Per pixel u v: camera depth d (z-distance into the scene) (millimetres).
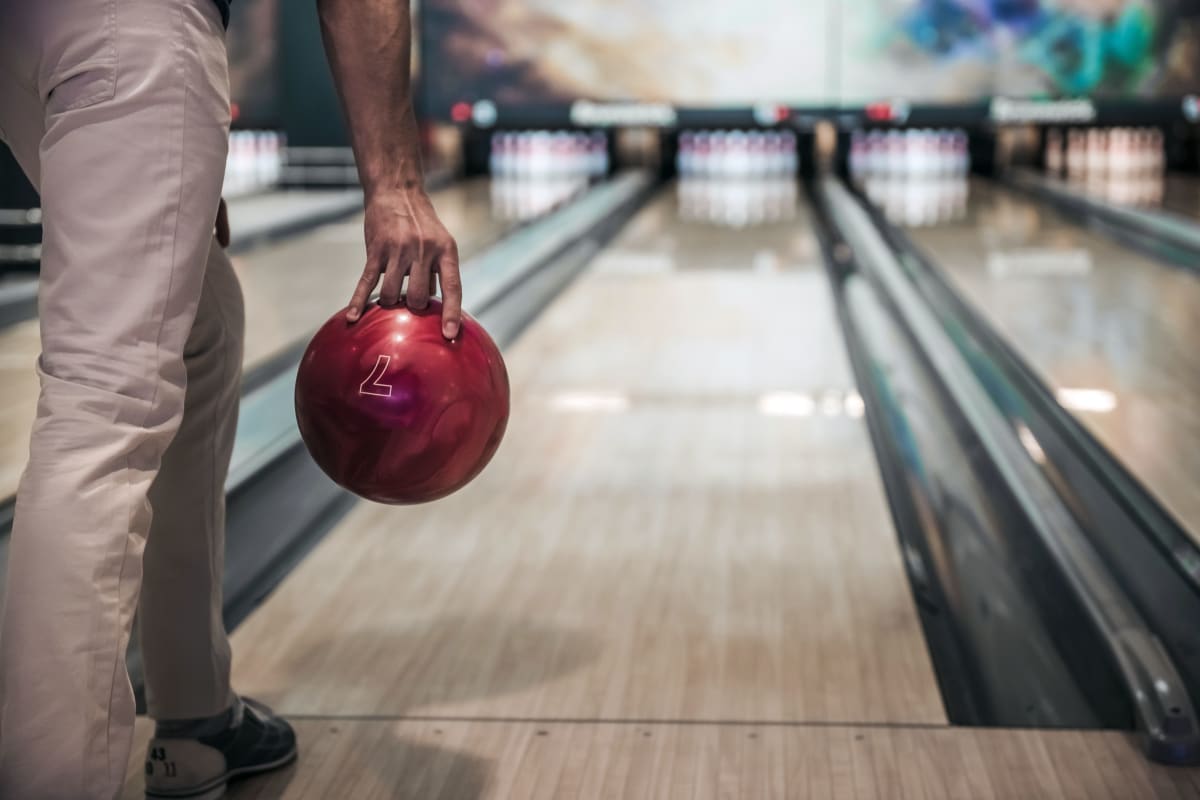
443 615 1873
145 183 964
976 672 1718
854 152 9195
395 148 1137
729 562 2098
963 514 2375
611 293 4711
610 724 1518
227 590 1950
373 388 1112
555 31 7617
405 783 1372
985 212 7051
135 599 974
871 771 1399
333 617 1864
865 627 1829
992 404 3023
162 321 982
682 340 3900
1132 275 4871
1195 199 7258
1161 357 3502
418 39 7648
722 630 1818
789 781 1376
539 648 1753
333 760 1424
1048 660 1791
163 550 1246
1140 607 1856
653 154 9250
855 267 5168
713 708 1564
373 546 2178
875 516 2330
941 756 1436
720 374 3471
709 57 7637
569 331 4031
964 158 9125
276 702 1576
